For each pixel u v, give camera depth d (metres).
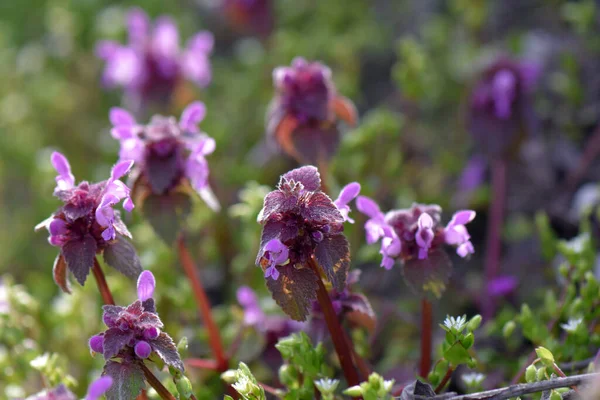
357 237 0.41
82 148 0.57
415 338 0.40
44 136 0.57
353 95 0.53
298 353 0.32
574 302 0.34
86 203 0.31
